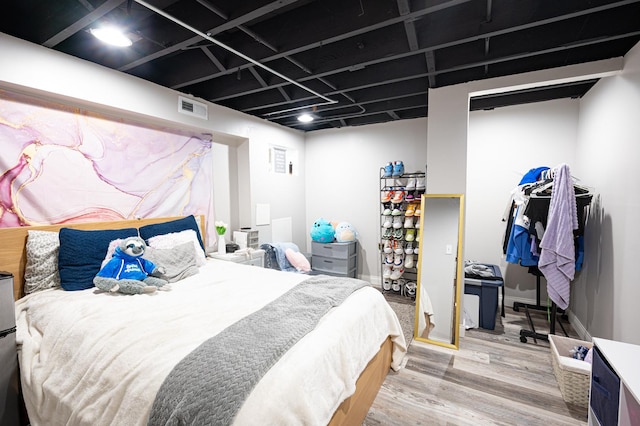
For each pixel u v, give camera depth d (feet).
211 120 10.36
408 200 12.22
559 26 6.39
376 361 6.15
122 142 8.25
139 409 3.32
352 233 14.07
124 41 6.08
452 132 8.84
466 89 8.59
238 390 3.15
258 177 12.66
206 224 10.82
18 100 6.31
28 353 4.83
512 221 9.75
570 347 7.17
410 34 6.02
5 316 4.75
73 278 6.49
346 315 5.20
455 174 8.89
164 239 8.35
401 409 5.93
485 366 7.46
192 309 5.40
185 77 8.37
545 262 7.99
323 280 7.00
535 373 7.11
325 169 15.47
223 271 8.24
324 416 3.81
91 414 3.67
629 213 6.49
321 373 3.95
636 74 6.37
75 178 7.30
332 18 6.01
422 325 9.10
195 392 3.17
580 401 5.93
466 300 9.76
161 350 3.94
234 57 7.58
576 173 10.14
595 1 5.08
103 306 5.49
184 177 10.00
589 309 8.45
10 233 6.18
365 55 7.16
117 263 6.64
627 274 6.46
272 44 6.62
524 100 10.25
